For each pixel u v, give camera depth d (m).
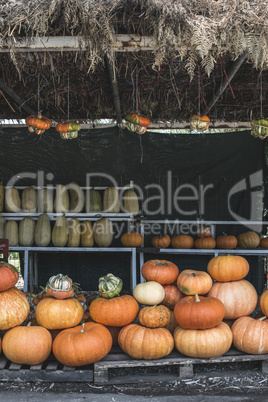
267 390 2.81
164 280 3.48
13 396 2.71
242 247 5.79
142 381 2.93
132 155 5.84
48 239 5.55
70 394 2.75
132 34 2.65
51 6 2.41
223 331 3.01
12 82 4.10
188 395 2.75
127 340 2.98
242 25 2.47
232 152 5.86
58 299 3.12
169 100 4.77
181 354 3.08
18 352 2.86
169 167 5.90
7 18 2.47
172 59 3.52
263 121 4.37
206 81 4.17
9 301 2.99
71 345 2.84
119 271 6.05
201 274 3.38
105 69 3.83
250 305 3.32
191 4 2.46
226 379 2.97
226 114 5.29
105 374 2.89
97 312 3.17
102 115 5.37
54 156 5.78
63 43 2.67
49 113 5.29
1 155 5.73
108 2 2.46
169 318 3.16
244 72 3.89
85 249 5.37
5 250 3.78
